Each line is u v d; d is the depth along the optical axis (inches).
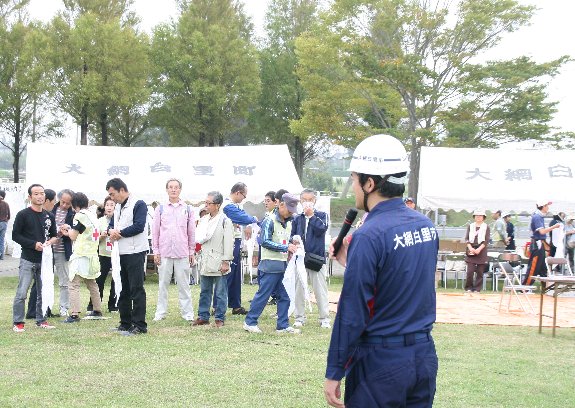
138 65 1363.2
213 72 1441.9
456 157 706.2
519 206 676.7
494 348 336.8
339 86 1107.9
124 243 338.0
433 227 131.0
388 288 123.3
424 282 126.6
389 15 991.6
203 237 372.2
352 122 1181.7
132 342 321.4
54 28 1328.7
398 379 121.8
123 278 343.6
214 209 370.9
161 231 391.5
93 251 387.2
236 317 412.8
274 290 375.2
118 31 1315.2
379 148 128.6
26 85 1278.3
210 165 686.5
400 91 1031.0
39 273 353.1
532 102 1006.4
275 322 397.7
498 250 676.1
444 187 681.0
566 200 676.7
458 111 1034.7
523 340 362.6
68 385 240.5
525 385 259.0
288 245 356.5
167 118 1503.4
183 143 1648.6
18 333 341.1
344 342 120.1
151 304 472.1
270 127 1668.3
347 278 121.7
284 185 676.7
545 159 711.1
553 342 358.9
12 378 248.8
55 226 361.1
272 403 222.4
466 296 574.6
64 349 302.4
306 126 1169.4
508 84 989.2
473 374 275.0
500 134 1050.1
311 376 259.4
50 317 402.3
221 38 1454.2
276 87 1632.6
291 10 1643.7
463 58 1016.9
